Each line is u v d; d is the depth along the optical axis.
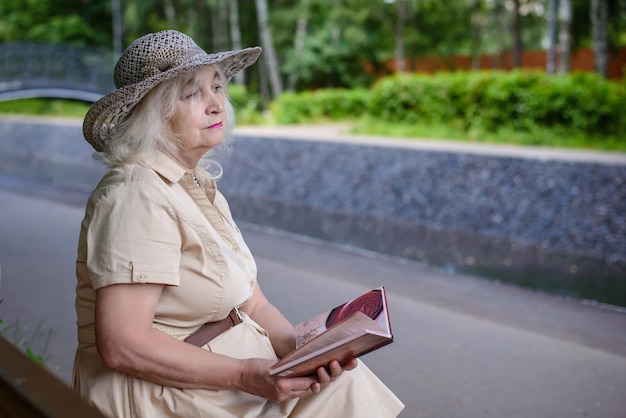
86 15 35.56
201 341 1.66
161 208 1.55
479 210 9.32
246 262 1.76
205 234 1.60
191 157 1.70
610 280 7.21
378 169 10.59
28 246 6.36
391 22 32.59
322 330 1.69
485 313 4.53
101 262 1.51
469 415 3.03
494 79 13.41
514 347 3.88
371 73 32.22
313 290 5.05
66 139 18.41
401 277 5.52
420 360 3.68
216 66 1.73
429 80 14.41
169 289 1.58
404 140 12.66
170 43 1.68
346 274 5.59
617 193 7.89
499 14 37.19
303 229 9.89
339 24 30.66
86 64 18.86
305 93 19.70
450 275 5.59
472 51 36.16
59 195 10.05
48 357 3.47
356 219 10.62
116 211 1.53
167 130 1.66
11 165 17.94
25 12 34.34
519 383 3.38
